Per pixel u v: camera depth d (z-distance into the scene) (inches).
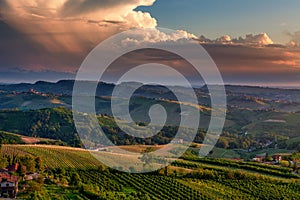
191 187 4301.2
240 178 5002.5
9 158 5310.0
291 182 4940.9
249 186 4635.8
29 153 6387.8
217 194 4168.3
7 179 3690.9
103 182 4365.2
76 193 3814.0
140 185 4252.0
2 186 3597.4
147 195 3905.0
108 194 3767.2
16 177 3897.6
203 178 4884.4
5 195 3526.1
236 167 5807.1
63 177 4458.7
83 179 4473.4
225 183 4739.2
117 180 4424.2
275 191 4480.8
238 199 4045.3
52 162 5757.9
